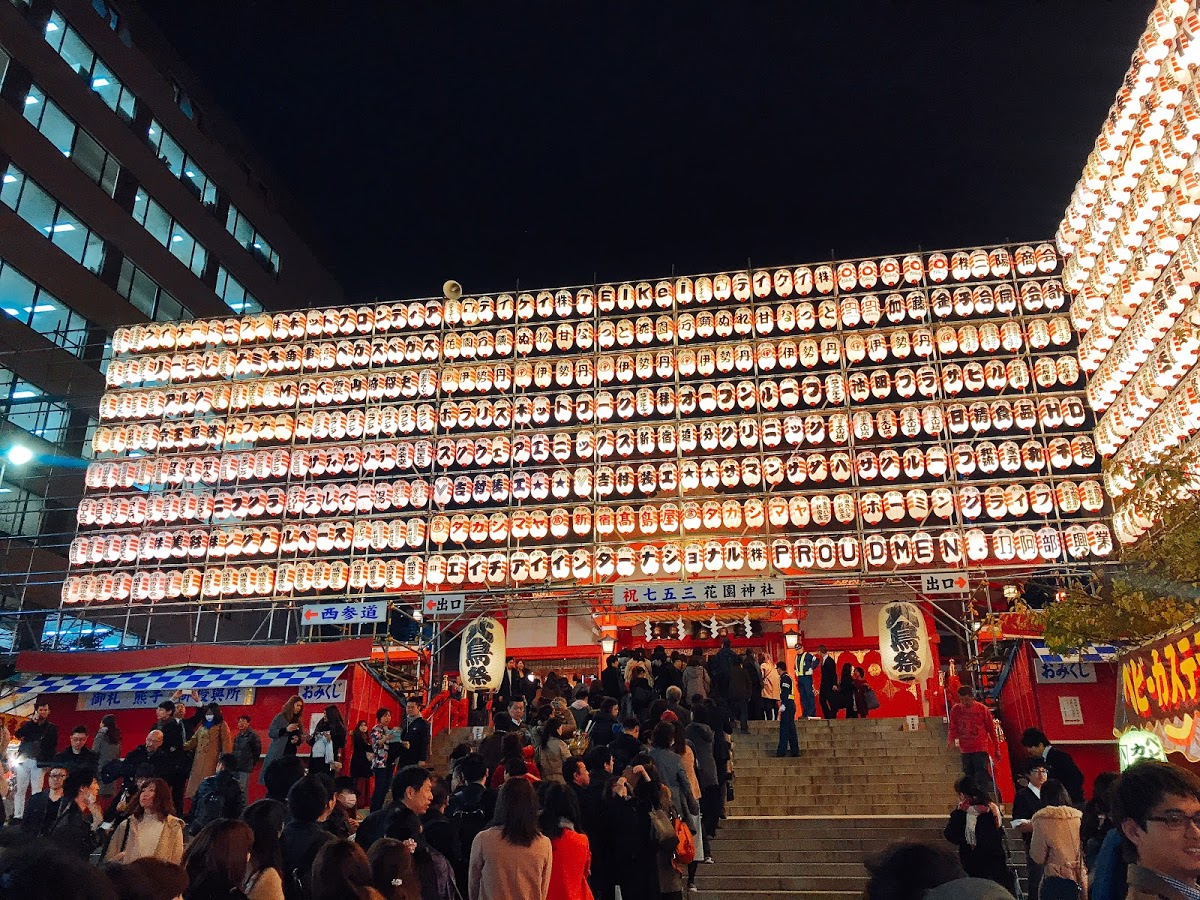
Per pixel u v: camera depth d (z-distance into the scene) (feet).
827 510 70.64
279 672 68.08
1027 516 84.94
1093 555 65.77
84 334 111.34
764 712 68.69
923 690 79.20
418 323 84.12
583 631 90.74
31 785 47.01
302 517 82.99
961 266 75.77
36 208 107.76
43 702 68.95
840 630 87.20
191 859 19.17
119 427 82.07
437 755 63.57
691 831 38.11
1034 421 70.33
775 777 54.80
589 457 77.00
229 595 78.28
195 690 67.15
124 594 76.07
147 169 127.13
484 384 79.66
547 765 41.63
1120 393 65.72
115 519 78.33
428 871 23.50
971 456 70.44
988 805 31.07
